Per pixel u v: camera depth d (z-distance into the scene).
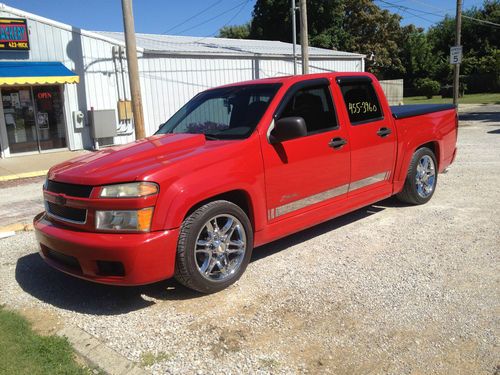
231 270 4.18
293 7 21.06
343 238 5.34
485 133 15.10
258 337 3.37
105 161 4.07
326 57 24.17
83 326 3.63
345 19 43.91
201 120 5.02
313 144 4.75
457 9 21.67
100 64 16.12
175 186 3.72
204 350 3.23
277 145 4.45
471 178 8.17
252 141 4.29
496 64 44.47
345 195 5.28
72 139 15.95
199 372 2.98
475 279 4.14
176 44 19.64
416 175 6.32
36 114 15.31
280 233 4.59
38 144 15.47
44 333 3.53
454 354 3.07
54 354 3.16
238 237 4.22
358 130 5.29
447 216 5.98
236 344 3.29
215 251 4.04
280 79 4.94
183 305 3.91
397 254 4.79
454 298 3.80
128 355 3.21
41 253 4.29
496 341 3.19
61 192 3.94
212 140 4.49
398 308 3.69
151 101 17.12
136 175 3.64
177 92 17.83
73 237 3.73
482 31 50.41
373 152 5.49
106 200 3.62
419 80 48.56
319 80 5.05
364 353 3.13
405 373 2.90
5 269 4.91
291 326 3.50
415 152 6.27
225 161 4.06
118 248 3.54
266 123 4.43
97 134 15.90
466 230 5.42
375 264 4.56
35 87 15.20
